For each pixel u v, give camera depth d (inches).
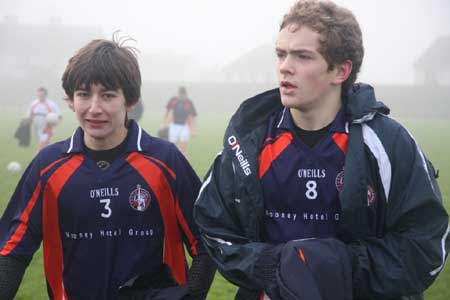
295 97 80.8
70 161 92.4
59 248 93.7
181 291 87.8
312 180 82.6
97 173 91.7
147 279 92.7
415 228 79.0
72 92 89.7
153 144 94.8
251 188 83.8
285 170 83.4
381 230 82.0
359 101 82.0
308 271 75.0
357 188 79.4
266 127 87.4
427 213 78.9
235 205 85.0
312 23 79.5
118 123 90.7
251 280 79.0
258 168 84.9
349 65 82.5
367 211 80.6
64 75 90.4
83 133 94.3
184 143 558.6
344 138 82.7
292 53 80.6
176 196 94.8
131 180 91.9
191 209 95.8
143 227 92.7
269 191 84.0
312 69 80.0
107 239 91.7
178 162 95.5
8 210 95.0
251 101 88.4
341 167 82.0
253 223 84.0
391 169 80.4
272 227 84.7
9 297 90.0
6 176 384.5
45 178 92.1
